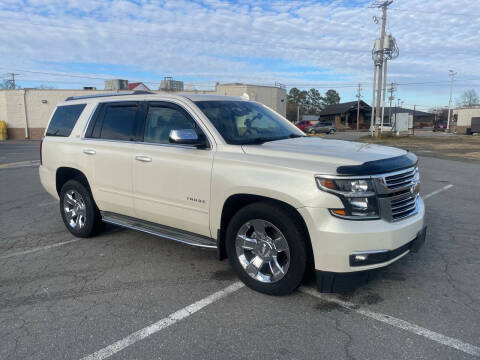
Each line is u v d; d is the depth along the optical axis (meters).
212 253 4.90
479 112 51.69
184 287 3.94
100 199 5.08
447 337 3.01
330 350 2.87
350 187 3.17
